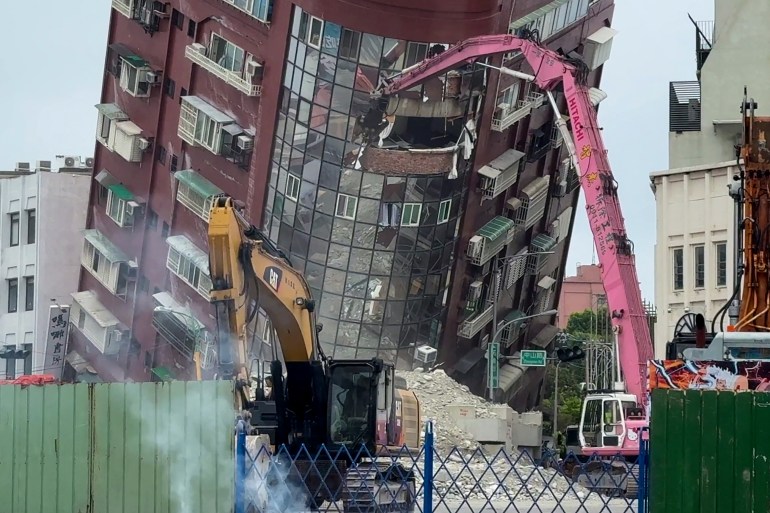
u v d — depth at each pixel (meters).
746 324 41.59
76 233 121.75
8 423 30.73
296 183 96.81
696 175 80.12
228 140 100.25
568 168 116.31
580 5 108.31
